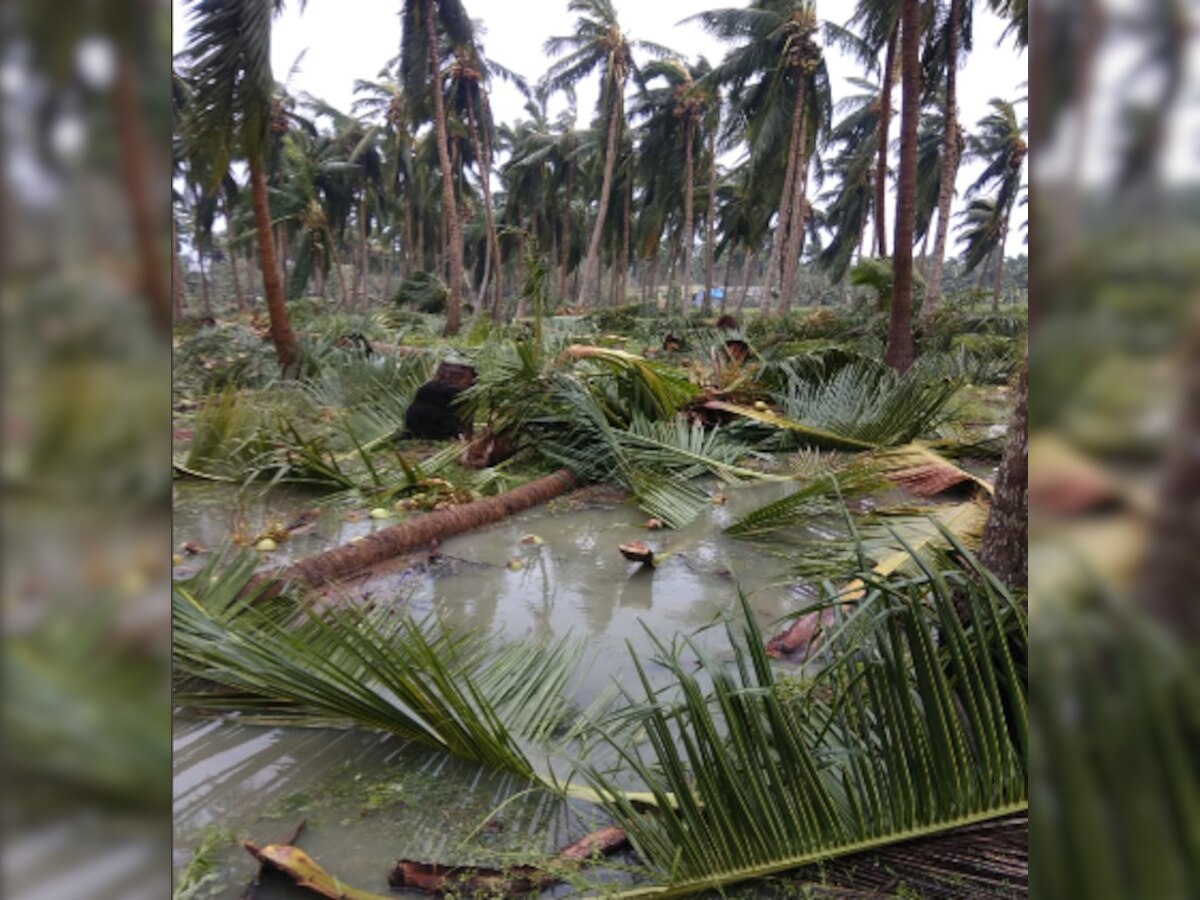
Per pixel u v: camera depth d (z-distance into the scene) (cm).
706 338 1113
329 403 812
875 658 191
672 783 187
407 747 248
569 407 624
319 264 3566
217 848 202
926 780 184
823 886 182
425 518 459
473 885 190
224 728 255
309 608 267
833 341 1417
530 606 365
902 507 451
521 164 3366
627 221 3622
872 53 1989
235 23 830
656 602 371
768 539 466
